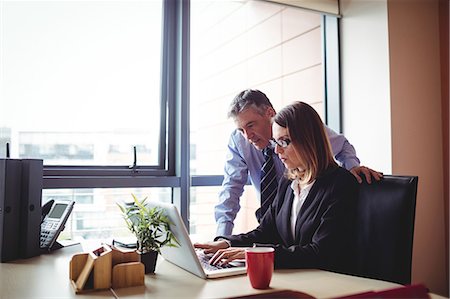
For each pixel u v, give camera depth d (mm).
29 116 1915
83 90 2033
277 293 828
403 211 1225
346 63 2363
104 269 964
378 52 2172
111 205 1988
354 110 2305
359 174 1373
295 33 2553
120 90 2117
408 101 2158
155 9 2217
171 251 1184
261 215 1839
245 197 2348
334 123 2408
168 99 2203
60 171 1933
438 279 2174
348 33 2355
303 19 2529
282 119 1393
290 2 2266
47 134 1948
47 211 1571
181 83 2162
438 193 2221
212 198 2244
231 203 2039
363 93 2256
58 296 916
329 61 2449
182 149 2145
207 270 1100
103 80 2080
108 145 2078
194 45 2273
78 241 1650
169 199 2154
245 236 1457
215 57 2363
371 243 1260
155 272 1127
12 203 1312
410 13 2195
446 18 2256
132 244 1422
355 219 1310
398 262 1202
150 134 2178
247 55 2525
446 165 2229
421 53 2219
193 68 2250
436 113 2250
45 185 1828
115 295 915
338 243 1224
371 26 2213
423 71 2221
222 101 2385
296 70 2541
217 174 2314
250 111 1864
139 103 2160
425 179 2184
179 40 2199
